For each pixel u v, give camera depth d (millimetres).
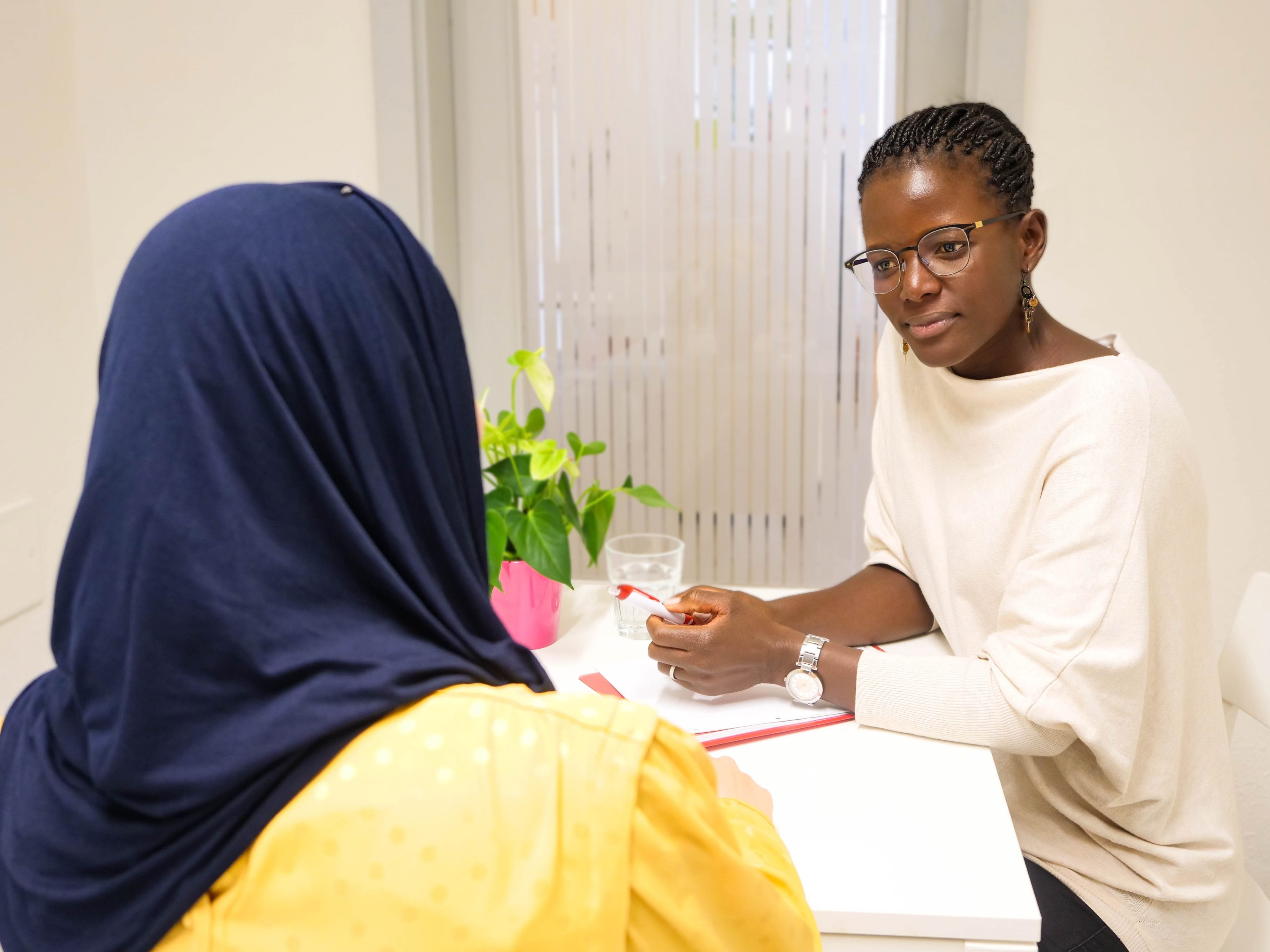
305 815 477
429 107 1980
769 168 2039
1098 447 1039
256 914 475
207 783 468
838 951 845
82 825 494
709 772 546
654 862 497
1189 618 1075
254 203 534
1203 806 1092
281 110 2004
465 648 560
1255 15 1683
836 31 1956
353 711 489
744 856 595
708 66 2018
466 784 486
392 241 577
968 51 1822
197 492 484
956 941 828
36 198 1831
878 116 1976
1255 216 1744
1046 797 1133
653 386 2174
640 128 2068
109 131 2016
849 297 2061
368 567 524
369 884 468
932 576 1289
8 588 1705
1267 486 1812
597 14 2035
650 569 1387
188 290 504
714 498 2199
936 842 912
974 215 1069
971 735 1061
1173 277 1793
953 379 1205
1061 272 1840
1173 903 1051
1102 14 1735
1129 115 1759
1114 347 1233
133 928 478
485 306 2188
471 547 620
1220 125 1729
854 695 1115
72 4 1952
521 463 1441
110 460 491
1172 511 1038
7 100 1748
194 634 476
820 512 2160
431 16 1972
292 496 510
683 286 2119
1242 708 1277
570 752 502
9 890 514
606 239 2127
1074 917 1045
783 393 2127
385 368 540
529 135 2111
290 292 516
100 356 548
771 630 1164
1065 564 1030
